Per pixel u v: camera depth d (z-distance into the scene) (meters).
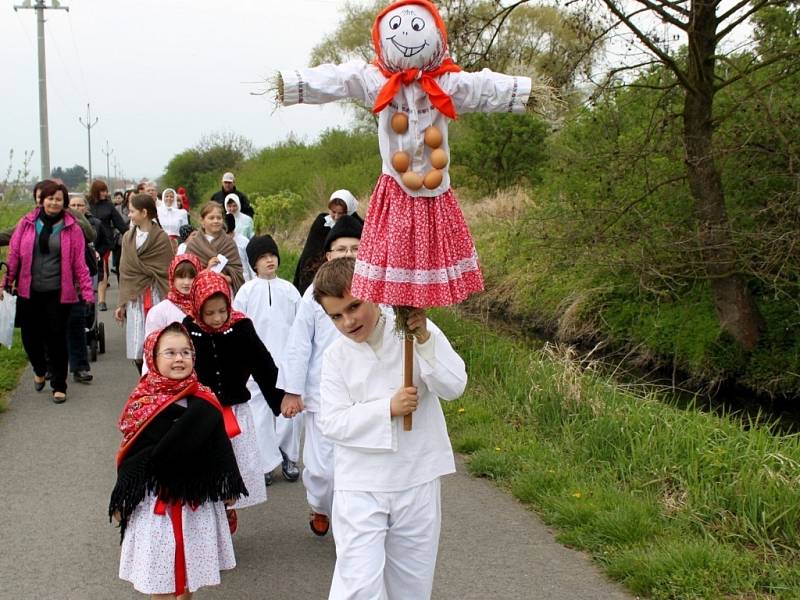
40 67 27.86
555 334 13.95
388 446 3.31
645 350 12.30
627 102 12.48
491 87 3.32
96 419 8.18
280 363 6.59
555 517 5.41
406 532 3.43
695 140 11.05
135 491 3.94
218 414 4.16
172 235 14.23
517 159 24.38
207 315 5.00
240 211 14.09
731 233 10.67
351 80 3.28
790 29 10.95
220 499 4.10
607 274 13.52
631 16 11.07
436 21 3.20
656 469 5.93
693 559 4.50
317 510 5.30
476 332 11.04
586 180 12.95
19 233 8.63
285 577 4.80
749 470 5.39
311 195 31.98
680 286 11.91
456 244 3.25
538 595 4.46
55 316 8.68
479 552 5.04
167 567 3.96
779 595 4.20
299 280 7.54
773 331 11.00
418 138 3.21
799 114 10.29
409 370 3.30
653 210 12.03
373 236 3.23
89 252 10.35
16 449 7.22
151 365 4.16
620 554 4.80
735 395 10.96
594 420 6.95
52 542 5.28
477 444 7.06
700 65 10.73
